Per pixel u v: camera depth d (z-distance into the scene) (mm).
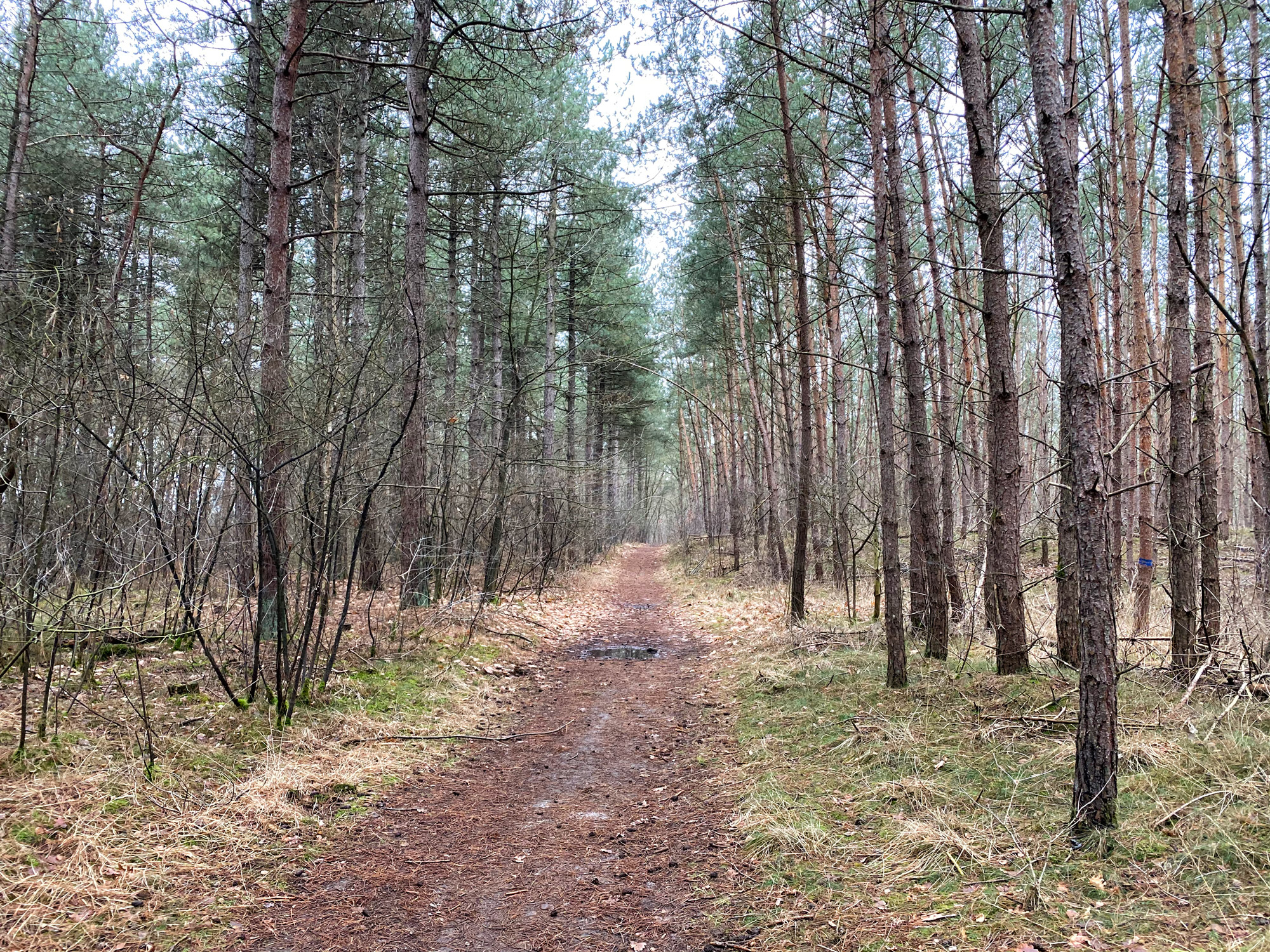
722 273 17703
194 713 5484
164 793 4211
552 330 18531
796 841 3832
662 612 14992
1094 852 3199
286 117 7020
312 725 5590
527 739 6270
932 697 5602
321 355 7238
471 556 11938
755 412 16953
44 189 13633
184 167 14945
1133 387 9406
